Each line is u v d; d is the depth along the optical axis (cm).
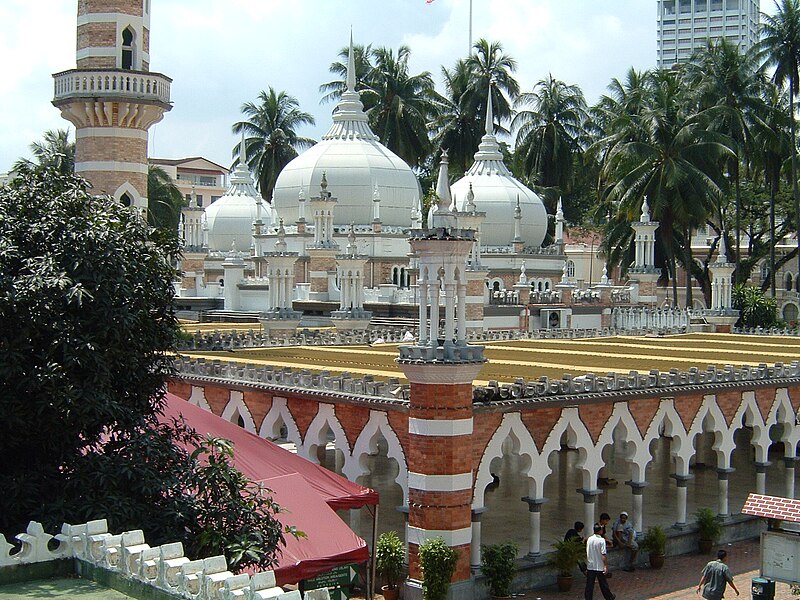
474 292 6128
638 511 3097
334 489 2411
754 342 5078
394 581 2689
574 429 2886
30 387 1822
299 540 2127
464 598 2569
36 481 1888
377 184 7806
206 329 5603
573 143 10562
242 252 9031
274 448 2505
